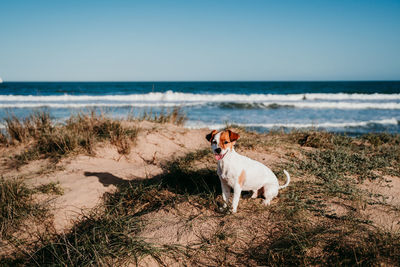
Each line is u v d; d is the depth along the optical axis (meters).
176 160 5.80
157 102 23.47
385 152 6.41
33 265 3.05
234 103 22.33
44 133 6.66
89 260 2.90
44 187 4.35
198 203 4.04
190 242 3.15
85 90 43.97
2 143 6.45
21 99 24.19
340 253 2.83
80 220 3.82
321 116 17.03
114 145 6.21
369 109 20.52
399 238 2.95
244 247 3.04
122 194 4.34
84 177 4.89
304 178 4.89
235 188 3.60
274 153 6.20
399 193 4.36
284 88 56.56
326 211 3.68
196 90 47.41
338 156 5.85
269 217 3.57
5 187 4.01
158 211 3.88
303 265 2.66
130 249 2.98
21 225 3.61
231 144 3.60
